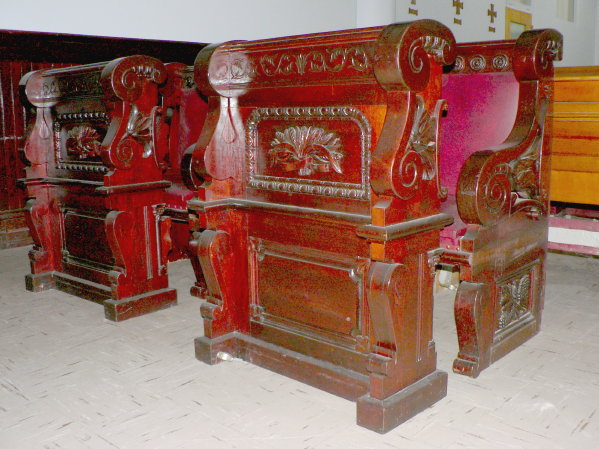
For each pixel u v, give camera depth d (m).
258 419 2.28
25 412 2.36
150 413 2.34
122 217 3.35
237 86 2.56
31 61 5.35
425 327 2.33
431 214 2.25
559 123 3.87
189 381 2.61
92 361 2.85
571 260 4.62
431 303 2.34
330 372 2.45
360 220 2.21
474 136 3.21
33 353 2.95
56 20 5.40
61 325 3.34
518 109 2.80
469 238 2.53
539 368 2.72
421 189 2.18
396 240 2.10
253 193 2.62
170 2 6.10
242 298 2.80
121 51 5.81
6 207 5.43
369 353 2.30
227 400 2.43
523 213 2.84
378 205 2.06
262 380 2.61
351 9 7.78
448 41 2.08
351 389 2.38
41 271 3.97
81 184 3.63
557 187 3.97
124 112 3.27
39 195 3.90
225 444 2.11
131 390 2.54
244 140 2.61
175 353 2.93
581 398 2.43
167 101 4.25
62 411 2.37
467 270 2.57
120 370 2.74
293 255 2.53
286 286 2.59
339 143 2.25
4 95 5.27
